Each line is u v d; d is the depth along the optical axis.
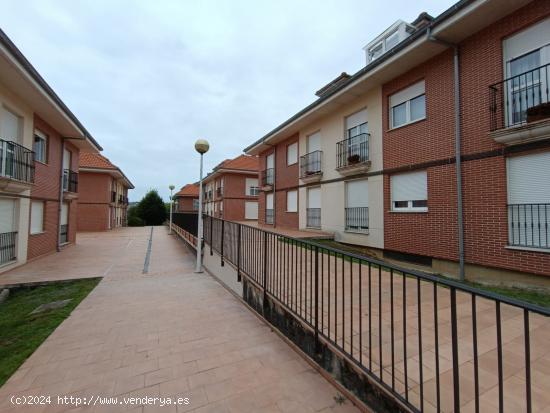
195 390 2.27
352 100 9.59
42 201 9.85
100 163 21.28
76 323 3.79
